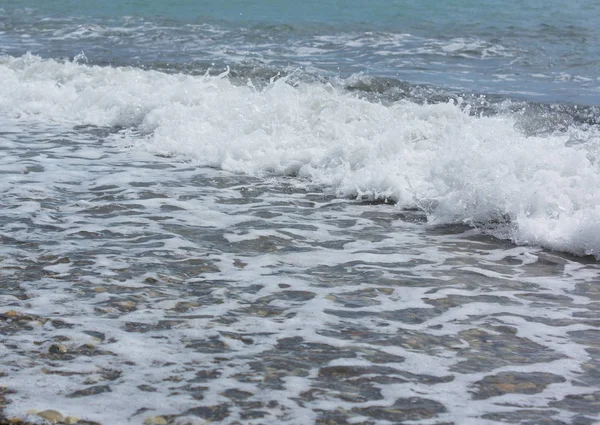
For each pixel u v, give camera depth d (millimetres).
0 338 3863
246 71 11414
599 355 3812
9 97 10305
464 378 3553
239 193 6727
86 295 4418
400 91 10102
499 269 5082
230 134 8188
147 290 4520
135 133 8781
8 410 3209
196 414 3205
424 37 14883
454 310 4363
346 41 14492
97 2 20000
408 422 3166
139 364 3625
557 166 6258
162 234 5535
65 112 9797
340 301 4449
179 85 9750
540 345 3930
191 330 4004
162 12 18391
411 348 3859
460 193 6137
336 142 7785
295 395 3371
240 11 18531
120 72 10914
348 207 6434
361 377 3543
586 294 4664
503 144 6805
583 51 13398
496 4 18906
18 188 6566
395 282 4781
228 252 5234
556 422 3170
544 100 9953
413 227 5969
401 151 7227
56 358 3670
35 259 4973
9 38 14938
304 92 9211
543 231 5578
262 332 4000
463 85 10852
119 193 6539
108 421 3139
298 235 5660
